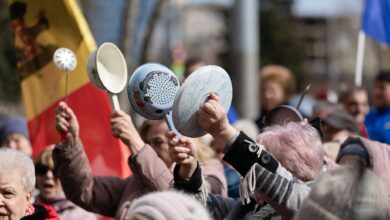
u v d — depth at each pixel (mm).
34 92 6824
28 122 6848
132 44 15555
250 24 15703
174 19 32812
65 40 6746
